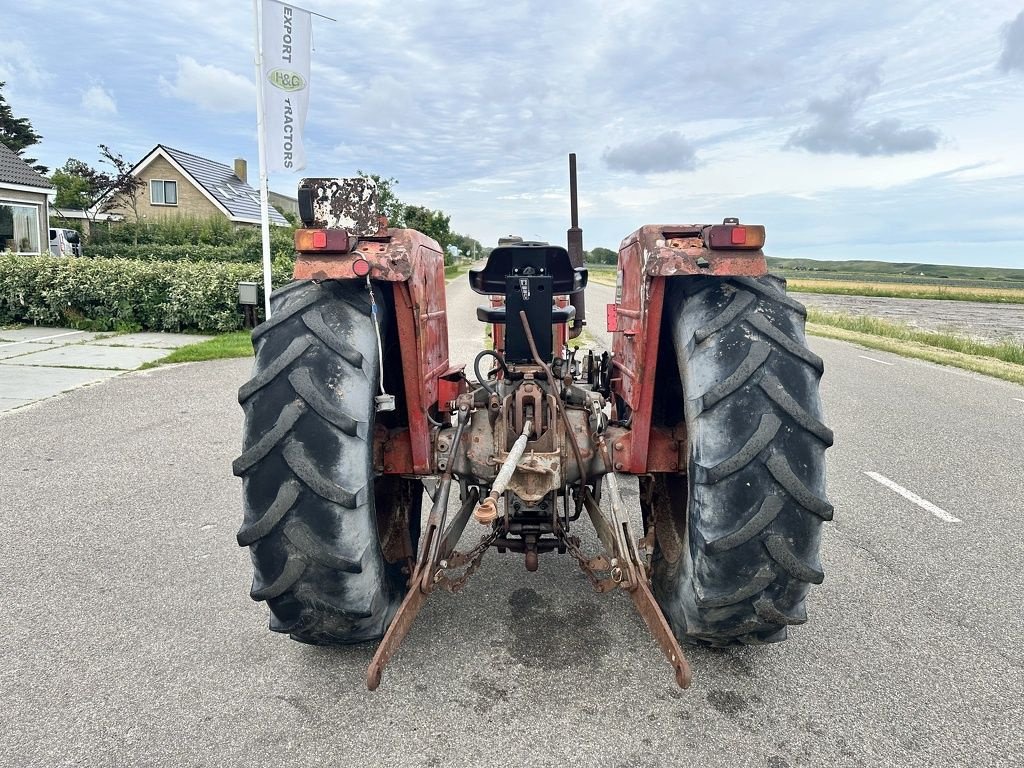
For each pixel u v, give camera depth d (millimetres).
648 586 2777
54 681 2850
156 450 6180
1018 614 3482
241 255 30156
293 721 2598
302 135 10914
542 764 2381
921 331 18438
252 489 2344
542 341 3082
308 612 2477
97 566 3916
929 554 4227
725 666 2951
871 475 5840
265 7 10312
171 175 40375
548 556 4016
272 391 2344
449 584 2881
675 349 2652
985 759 2434
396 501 3314
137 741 2496
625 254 3357
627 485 5340
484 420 3174
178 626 3273
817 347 14219
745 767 2379
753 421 2309
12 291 14039
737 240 2363
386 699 2719
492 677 2859
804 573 2320
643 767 2371
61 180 43375
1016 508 5055
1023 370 11297
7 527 4465
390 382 3221
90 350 11516
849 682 2869
